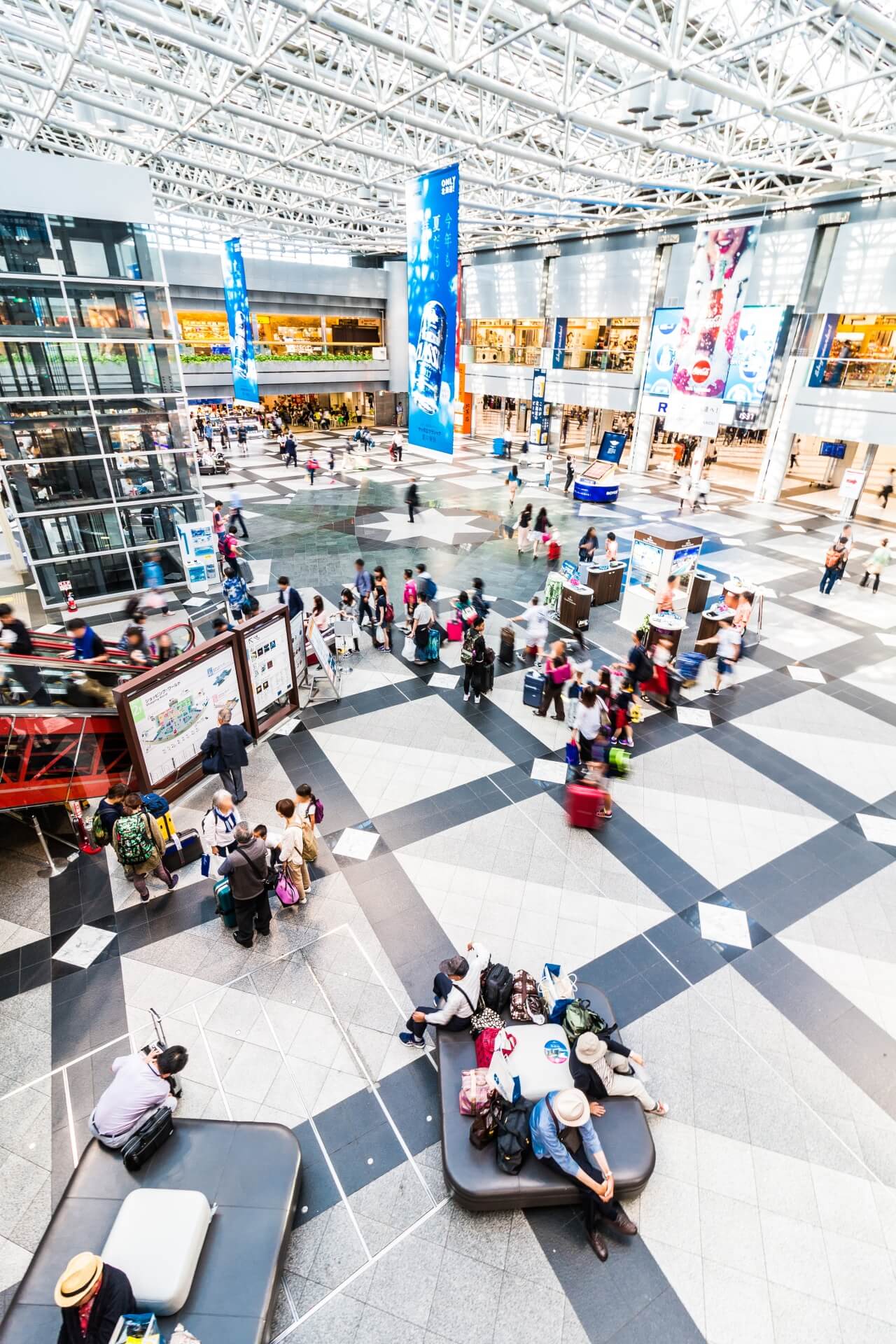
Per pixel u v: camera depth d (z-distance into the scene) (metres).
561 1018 4.91
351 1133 4.66
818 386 20.83
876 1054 5.29
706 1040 5.35
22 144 21.62
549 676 9.63
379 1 13.05
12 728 7.26
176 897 6.74
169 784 8.03
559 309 29.45
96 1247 3.78
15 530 16.67
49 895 6.77
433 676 11.19
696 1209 4.27
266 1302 3.54
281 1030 5.38
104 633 12.91
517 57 14.72
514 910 6.56
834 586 15.16
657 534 11.75
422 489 24.84
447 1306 3.80
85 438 13.60
